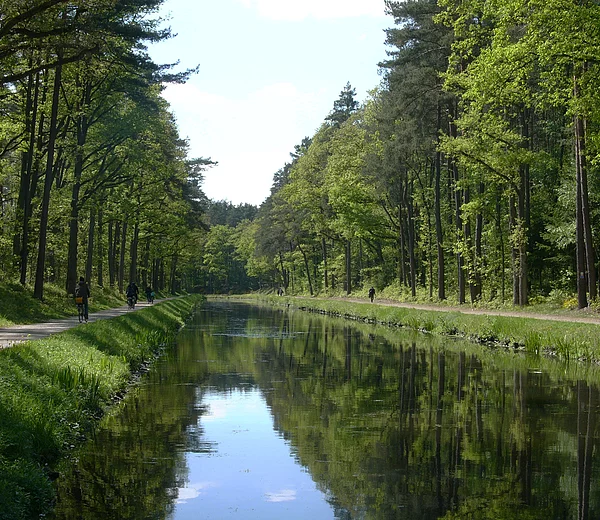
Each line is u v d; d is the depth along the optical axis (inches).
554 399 714.2
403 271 2544.3
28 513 354.6
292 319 2159.2
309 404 700.0
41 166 1594.5
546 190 1878.7
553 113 1852.9
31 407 472.1
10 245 1466.5
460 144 1485.0
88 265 1845.5
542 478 449.4
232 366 981.2
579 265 1328.7
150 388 784.9
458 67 1617.9
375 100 2431.1
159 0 968.9
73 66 1222.3
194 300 3735.2
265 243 3983.8
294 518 375.6
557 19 925.2
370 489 428.5
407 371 925.2
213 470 465.1
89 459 484.1
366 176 2244.1
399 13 1646.2
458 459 495.5
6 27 779.4
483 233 1926.7
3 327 975.0
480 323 1336.1
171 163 2210.9
